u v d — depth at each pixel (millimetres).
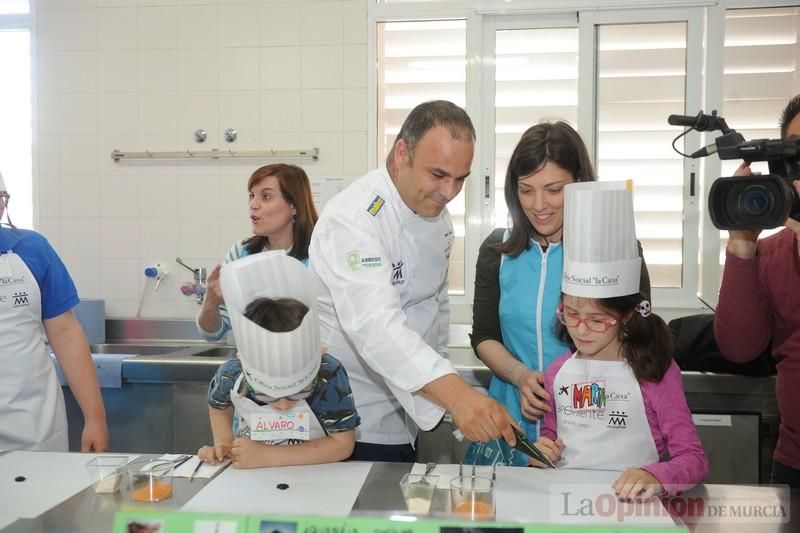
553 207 1420
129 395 2400
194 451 2375
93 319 2936
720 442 2133
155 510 836
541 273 1533
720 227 1143
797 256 1397
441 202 1367
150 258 3121
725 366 2084
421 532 816
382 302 1271
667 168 2941
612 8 2889
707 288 2926
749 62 2869
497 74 3018
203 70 3055
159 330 3045
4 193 1686
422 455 2297
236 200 3068
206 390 2357
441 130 1271
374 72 2982
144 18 3068
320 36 2994
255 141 3047
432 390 1200
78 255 3160
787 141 1123
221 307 2320
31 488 1079
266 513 837
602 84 2965
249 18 3020
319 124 3016
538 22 2975
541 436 1452
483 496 938
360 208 1412
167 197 3102
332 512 951
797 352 1415
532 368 1573
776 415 2107
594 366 1379
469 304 3033
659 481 1072
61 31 3117
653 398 1334
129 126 3107
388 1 3018
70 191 3152
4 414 1657
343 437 1284
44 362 1740
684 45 2908
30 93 3195
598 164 2990
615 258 1270
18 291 1663
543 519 900
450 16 2963
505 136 3025
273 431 1243
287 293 1169
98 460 1188
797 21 2830
